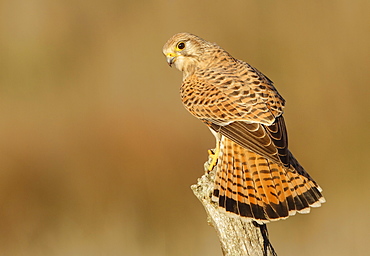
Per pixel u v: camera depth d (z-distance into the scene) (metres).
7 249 12.92
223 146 7.30
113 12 19.16
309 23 17.69
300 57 17.11
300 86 16.67
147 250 12.42
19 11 19.50
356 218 13.55
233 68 7.91
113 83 17.48
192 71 8.21
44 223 13.73
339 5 17.88
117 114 16.25
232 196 7.08
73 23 19.16
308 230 12.98
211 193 7.13
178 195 14.11
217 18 18.14
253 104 7.30
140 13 18.92
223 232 6.95
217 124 7.38
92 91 17.30
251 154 7.15
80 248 12.60
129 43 18.30
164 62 17.83
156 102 16.78
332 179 15.15
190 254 12.16
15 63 18.23
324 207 13.88
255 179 7.09
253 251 6.84
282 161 6.91
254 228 6.94
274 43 17.48
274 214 6.98
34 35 18.94
